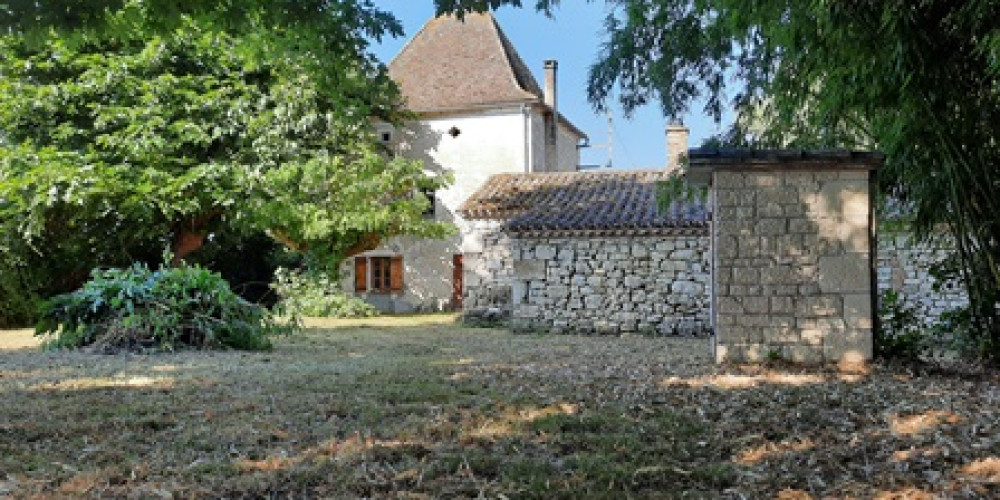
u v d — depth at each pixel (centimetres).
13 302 1734
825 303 702
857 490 327
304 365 784
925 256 1214
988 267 677
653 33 874
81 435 442
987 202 645
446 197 2230
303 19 684
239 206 1838
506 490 329
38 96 1767
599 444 408
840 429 439
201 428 454
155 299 934
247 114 1894
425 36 2416
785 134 835
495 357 884
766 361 705
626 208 1448
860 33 579
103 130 1845
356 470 360
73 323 952
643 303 1347
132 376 689
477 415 485
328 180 1888
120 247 1961
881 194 775
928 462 363
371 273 2253
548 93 2386
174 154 1880
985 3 522
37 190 1633
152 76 1891
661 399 539
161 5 591
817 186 705
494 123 2205
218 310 978
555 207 1516
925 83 589
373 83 943
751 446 404
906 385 593
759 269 712
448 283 2219
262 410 513
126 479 352
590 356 888
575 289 1382
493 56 2302
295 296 1961
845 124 766
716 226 721
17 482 344
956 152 620
